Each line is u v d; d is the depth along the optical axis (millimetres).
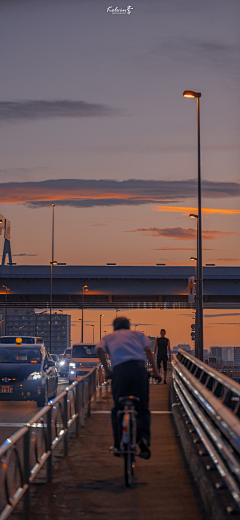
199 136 30594
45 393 17688
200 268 30281
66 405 8914
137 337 7355
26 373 17391
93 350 27812
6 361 18219
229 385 5738
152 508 6070
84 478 7363
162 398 18172
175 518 5727
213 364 81562
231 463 4742
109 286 73875
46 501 6328
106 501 6332
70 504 6215
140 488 6875
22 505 5504
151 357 7336
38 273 73250
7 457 4844
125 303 85438
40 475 7098
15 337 20422
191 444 8336
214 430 6152
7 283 74438
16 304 86812
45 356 19062
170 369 38875
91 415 13516
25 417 14453
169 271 72562
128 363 7102
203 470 6734
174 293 73438
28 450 5758
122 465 8125
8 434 11359
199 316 30078
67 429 8906
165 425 12180
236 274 71625
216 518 5105
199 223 30375
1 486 4621
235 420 4809
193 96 30703
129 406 6793
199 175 30594
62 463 8250
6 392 17125
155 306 85688
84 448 9312
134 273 72812
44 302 82562
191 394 9938
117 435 7109
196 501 6328
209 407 6156
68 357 41438
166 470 7855
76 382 10602
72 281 74062
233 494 4590
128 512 5938
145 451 6840
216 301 78062
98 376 16469
